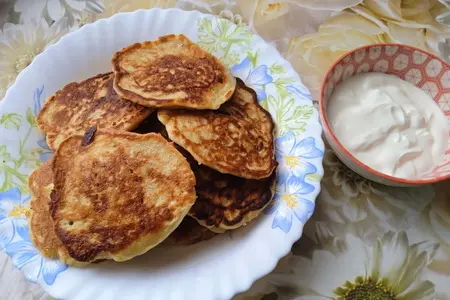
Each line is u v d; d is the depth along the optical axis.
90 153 0.30
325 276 0.30
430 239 0.31
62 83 0.35
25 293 0.30
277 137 0.33
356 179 0.33
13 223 0.29
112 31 0.36
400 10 0.40
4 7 0.42
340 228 0.31
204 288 0.28
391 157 0.31
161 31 0.37
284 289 0.29
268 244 0.29
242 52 0.36
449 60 0.38
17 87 0.33
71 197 0.29
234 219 0.30
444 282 0.29
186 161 0.29
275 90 0.35
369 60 0.34
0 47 0.40
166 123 0.30
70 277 0.28
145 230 0.28
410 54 0.33
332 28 0.40
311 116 0.33
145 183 0.29
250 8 0.41
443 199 0.32
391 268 0.30
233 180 0.31
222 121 0.32
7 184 0.31
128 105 0.32
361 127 0.32
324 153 0.32
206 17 0.37
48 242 0.29
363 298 0.29
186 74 0.33
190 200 0.28
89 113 0.33
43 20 0.41
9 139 0.32
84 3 0.42
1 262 0.31
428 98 0.34
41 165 0.32
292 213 0.29
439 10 0.41
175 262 0.29
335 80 0.33
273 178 0.31
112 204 0.28
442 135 0.32
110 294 0.27
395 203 0.32
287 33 0.40
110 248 0.27
